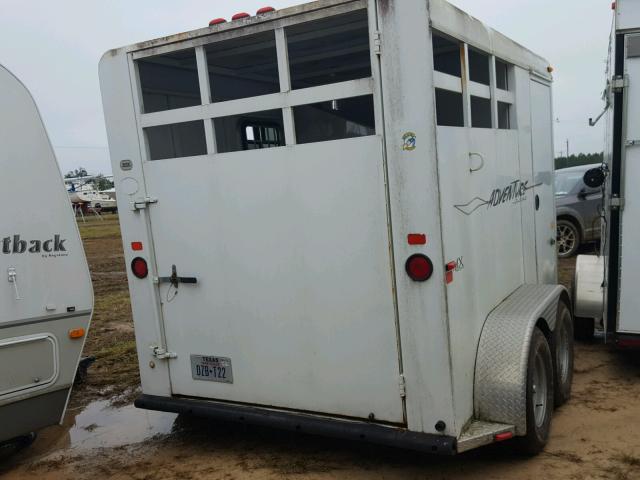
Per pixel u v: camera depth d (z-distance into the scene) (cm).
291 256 340
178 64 413
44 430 466
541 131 523
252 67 452
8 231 359
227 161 353
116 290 1095
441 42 362
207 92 356
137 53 373
